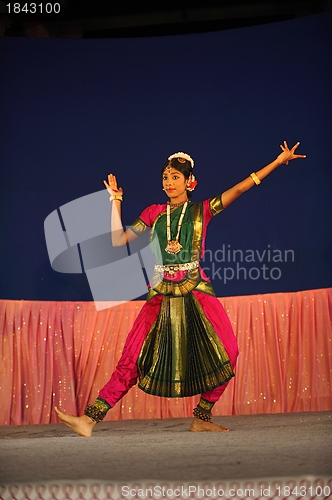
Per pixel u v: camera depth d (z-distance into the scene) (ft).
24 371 18.03
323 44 19.39
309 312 18.29
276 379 18.07
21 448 11.25
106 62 20.49
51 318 18.42
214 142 20.25
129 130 20.47
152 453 10.36
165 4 20.70
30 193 19.84
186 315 14.02
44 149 20.11
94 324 18.52
